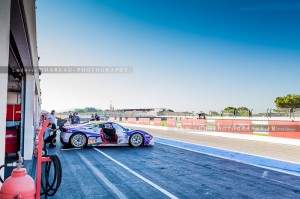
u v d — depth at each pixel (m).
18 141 8.09
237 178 5.87
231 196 4.61
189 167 7.03
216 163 7.61
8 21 2.97
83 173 6.21
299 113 21.98
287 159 8.28
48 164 3.93
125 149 10.60
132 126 29.48
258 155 9.07
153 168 6.86
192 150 10.33
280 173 6.38
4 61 2.94
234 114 26.98
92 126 11.01
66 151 9.91
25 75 7.77
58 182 3.66
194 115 30.64
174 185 5.26
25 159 7.57
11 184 2.58
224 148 10.88
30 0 3.56
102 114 54.88
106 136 11.23
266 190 4.98
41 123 15.08
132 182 5.46
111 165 7.20
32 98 7.79
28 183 2.66
